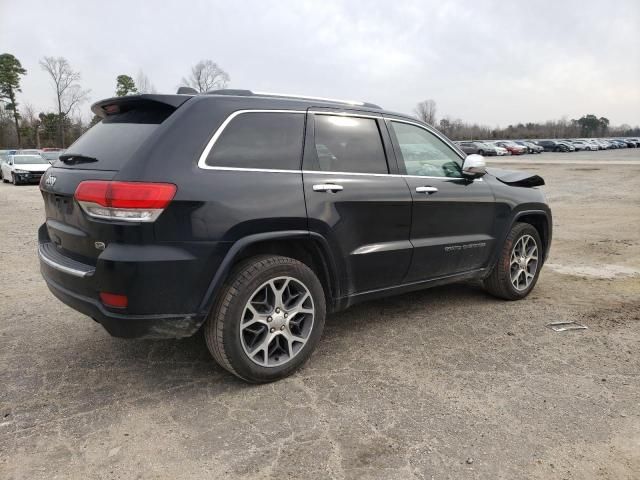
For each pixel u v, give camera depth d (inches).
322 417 111.3
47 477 91.7
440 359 140.8
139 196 105.1
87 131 137.5
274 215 120.4
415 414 112.3
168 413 113.2
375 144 149.1
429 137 168.6
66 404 117.2
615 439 102.7
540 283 219.5
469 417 111.0
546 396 120.0
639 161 1438.2
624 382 127.0
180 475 92.3
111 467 94.6
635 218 412.5
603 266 251.0
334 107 143.3
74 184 114.9
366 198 139.6
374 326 166.2
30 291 204.7
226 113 121.6
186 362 139.6
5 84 2741.1
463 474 92.3
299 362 130.6
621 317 174.7
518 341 153.5
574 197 575.5
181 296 111.0
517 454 98.0
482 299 195.5
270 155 125.6
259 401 118.3
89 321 170.4
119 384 127.0
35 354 144.5
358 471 93.2
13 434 104.9
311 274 129.6
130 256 105.5
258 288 120.2
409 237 153.3
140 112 125.6
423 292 205.0
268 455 98.0
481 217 174.6
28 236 332.2
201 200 110.8
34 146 2861.7
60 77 2746.1
